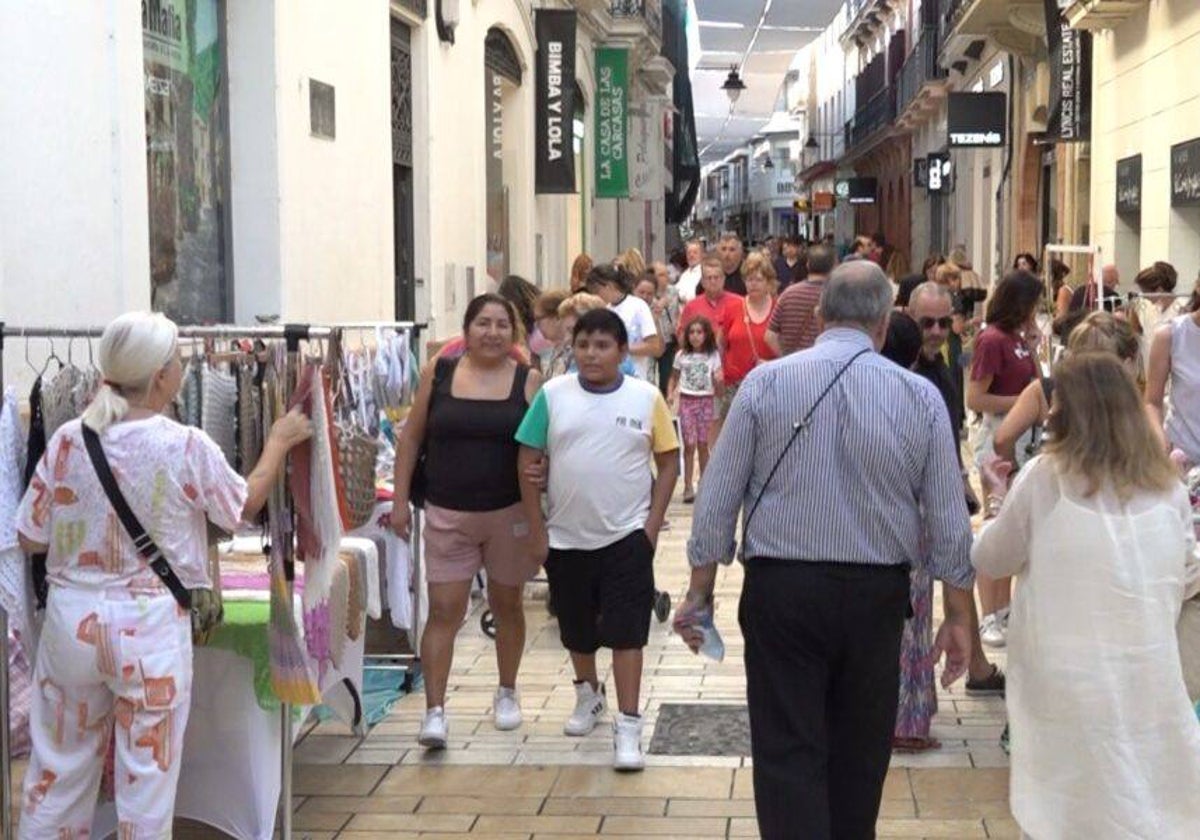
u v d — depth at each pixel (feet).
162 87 26.35
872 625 14.29
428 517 20.49
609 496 19.74
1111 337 18.74
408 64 40.63
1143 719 13.14
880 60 140.05
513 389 20.34
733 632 26.68
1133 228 56.39
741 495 14.61
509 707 21.45
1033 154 78.43
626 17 81.66
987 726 21.13
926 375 21.44
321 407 15.99
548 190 59.57
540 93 59.16
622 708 19.81
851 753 14.66
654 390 20.20
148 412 14.52
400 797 18.79
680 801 18.52
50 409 15.53
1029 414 20.39
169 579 14.40
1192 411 21.29
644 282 42.27
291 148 30.22
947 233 112.47
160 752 14.35
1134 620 13.17
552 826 17.79
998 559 14.07
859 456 14.16
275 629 16.10
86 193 22.22
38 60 20.85
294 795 18.85
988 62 91.61
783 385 14.40
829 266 32.42
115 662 14.16
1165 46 49.47
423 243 41.37
